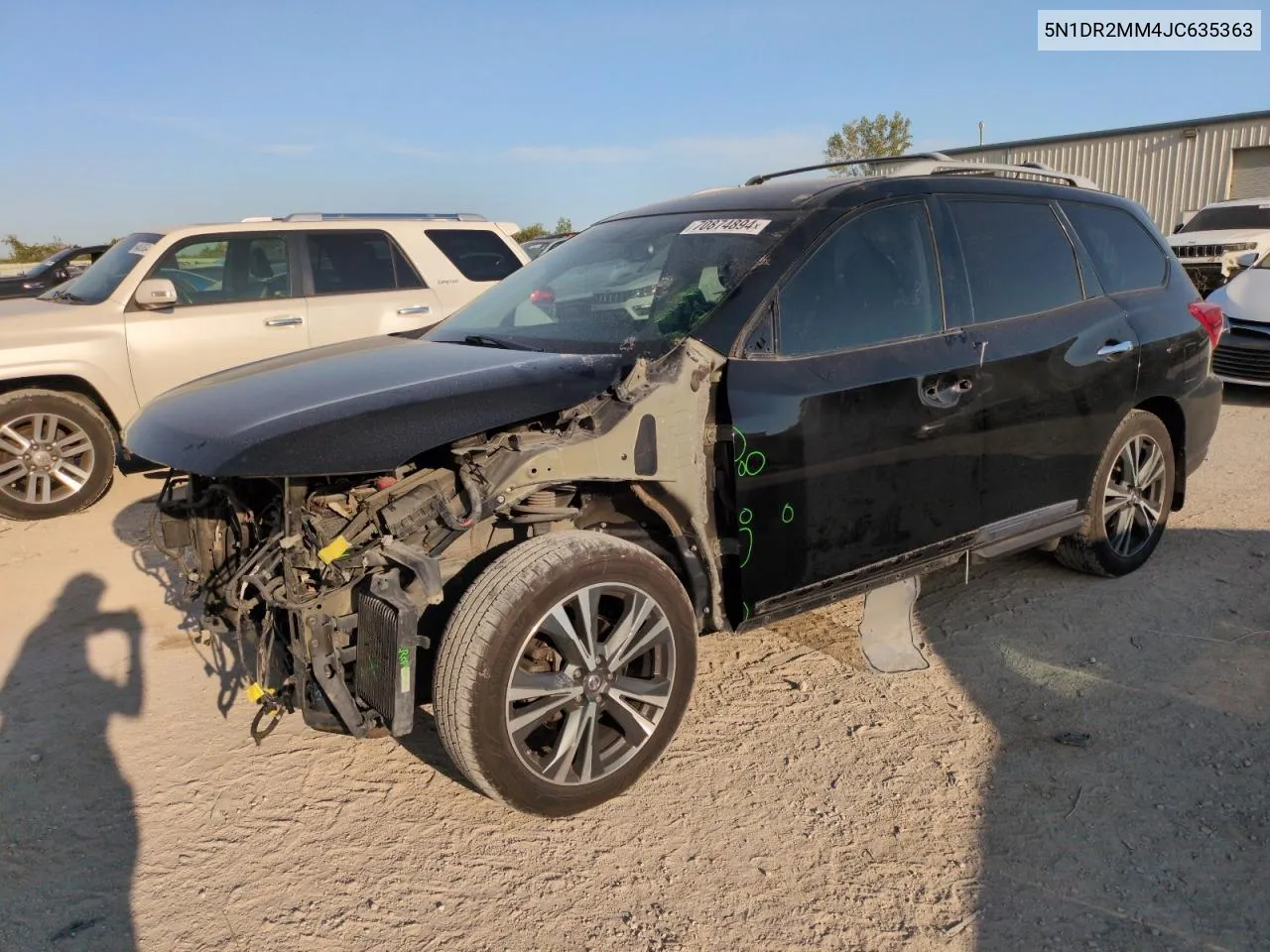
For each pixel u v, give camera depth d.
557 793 2.86
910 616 3.96
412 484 2.87
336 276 7.62
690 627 3.09
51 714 3.74
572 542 2.83
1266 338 8.88
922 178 3.86
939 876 2.69
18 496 6.33
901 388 3.46
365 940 2.51
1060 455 4.14
